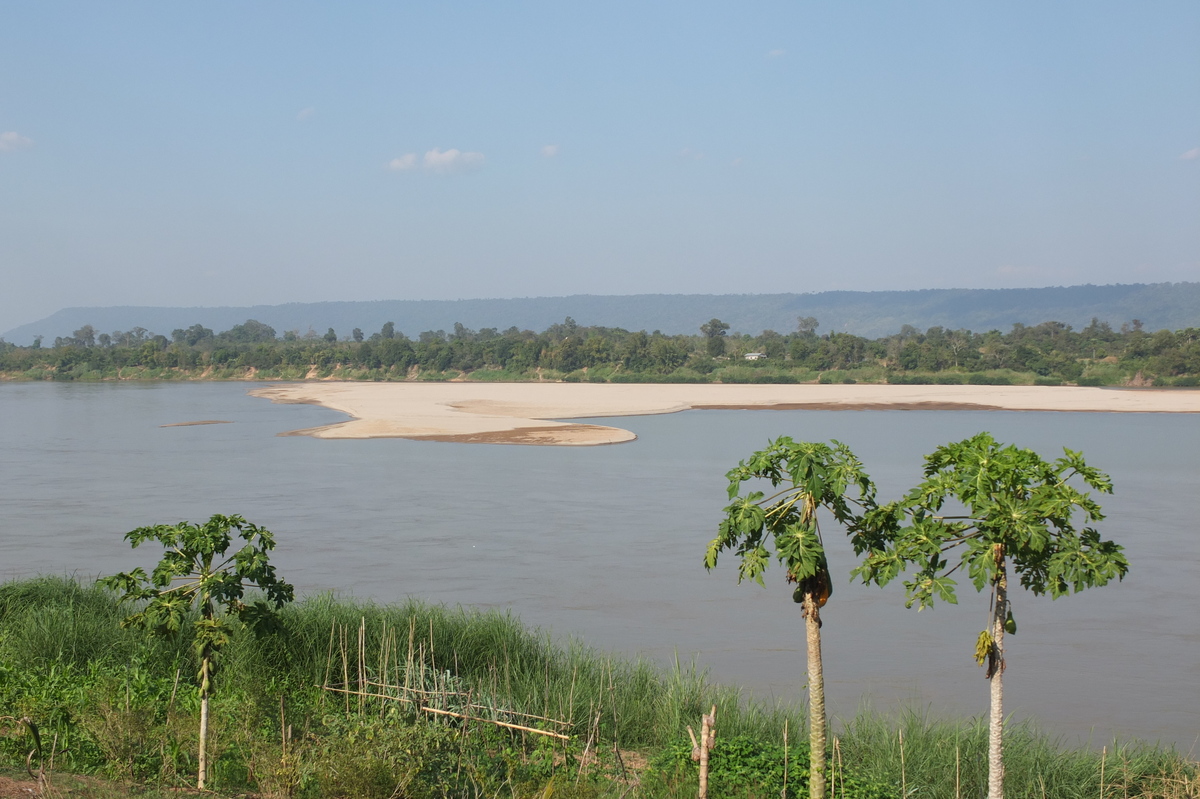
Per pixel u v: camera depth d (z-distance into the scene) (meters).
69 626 15.09
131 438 67.50
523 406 101.06
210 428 76.88
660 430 76.25
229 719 11.73
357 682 13.23
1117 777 11.98
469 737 11.34
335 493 40.72
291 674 13.62
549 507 37.22
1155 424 84.00
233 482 44.06
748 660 18.75
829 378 163.88
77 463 51.72
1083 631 21.11
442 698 12.17
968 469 8.09
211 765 10.33
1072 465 8.08
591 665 15.66
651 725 13.42
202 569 10.97
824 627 21.27
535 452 58.03
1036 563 8.14
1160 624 21.66
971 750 12.28
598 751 12.18
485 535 31.39
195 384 184.88
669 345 179.25
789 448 8.46
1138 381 149.88
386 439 65.75
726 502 38.41
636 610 22.31
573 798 9.98
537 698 13.40
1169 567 27.05
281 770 9.74
